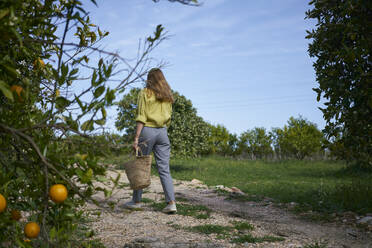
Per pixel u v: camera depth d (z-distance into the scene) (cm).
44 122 140
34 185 140
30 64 172
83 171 139
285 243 294
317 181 1053
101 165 140
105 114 132
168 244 272
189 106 1598
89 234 175
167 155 429
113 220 362
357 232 352
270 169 1708
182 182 919
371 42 363
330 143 450
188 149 1483
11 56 144
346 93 397
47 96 176
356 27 370
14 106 135
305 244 294
